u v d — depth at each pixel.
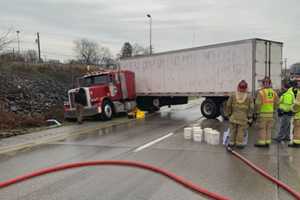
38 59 49.59
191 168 6.95
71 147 9.52
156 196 5.32
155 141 10.18
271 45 15.23
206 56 16.36
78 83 18.61
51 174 6.66
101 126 14.35
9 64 27.42
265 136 9.07
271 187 5.70
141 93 19.70
